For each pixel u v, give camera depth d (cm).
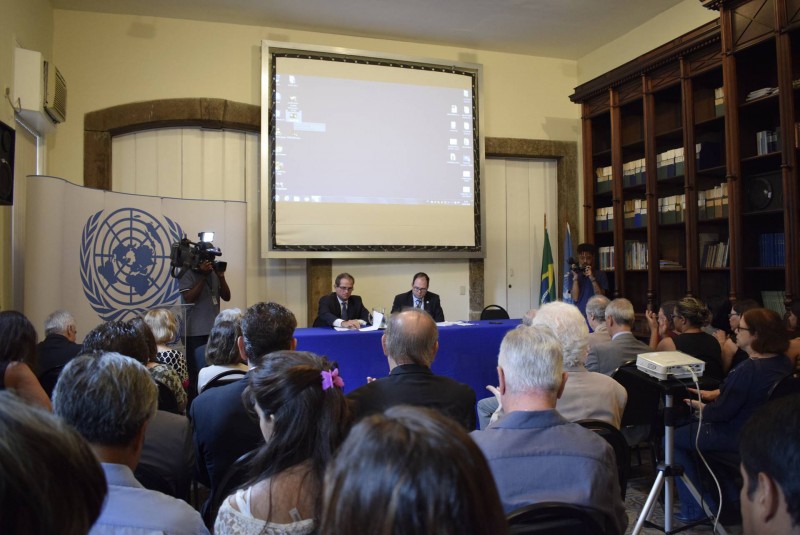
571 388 206
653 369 218
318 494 104
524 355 142
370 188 568
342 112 560
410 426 49
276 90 542
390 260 590
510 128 638
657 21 554
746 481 73
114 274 440
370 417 51
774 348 235
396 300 515
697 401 250
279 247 541
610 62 613
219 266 416
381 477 45
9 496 39
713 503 255
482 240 603
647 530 250
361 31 578
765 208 403
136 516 100
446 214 592
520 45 619
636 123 555
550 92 654
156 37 530
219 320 243
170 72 533
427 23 563
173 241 474
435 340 198
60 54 507
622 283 541
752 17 391
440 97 592
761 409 75
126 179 535
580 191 658
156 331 287
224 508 105
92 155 511
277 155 541
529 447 129
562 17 555
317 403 110
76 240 411
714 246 458
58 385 106
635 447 330
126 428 105
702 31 439
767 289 416
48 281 381
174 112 527
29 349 224
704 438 246
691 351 296
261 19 544
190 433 179
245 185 564
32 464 40
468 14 545
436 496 44
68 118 508
